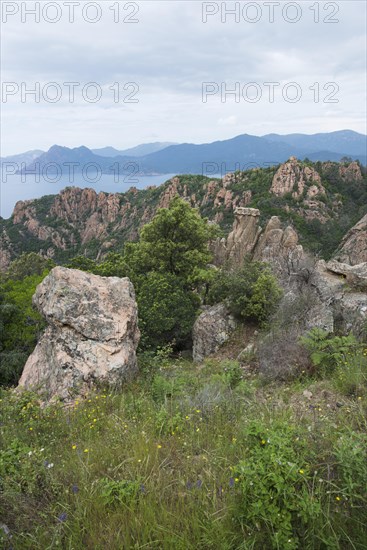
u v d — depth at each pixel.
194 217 22.98
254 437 4.00
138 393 7.29
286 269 15.38
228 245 31.53
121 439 4.87
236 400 5.88
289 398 6.10
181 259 22.14
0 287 20.42
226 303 14.01
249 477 3.37
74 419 5.92
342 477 3.50
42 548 3.26
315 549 3.14
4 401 6.61
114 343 8.40
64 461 4.39
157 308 15.66
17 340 17.97
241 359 10.05
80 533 3.36
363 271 11.23
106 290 9.41
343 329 9.56
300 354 7.80
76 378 7.57
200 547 3.16
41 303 9.51
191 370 10.20
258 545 3.17
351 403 5.32
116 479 4.03
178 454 4.41
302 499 3.19
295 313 10.62
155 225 22.30
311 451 3.75
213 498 3.55
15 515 3.59
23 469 4.00
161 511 3.47
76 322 8.52
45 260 42.28
